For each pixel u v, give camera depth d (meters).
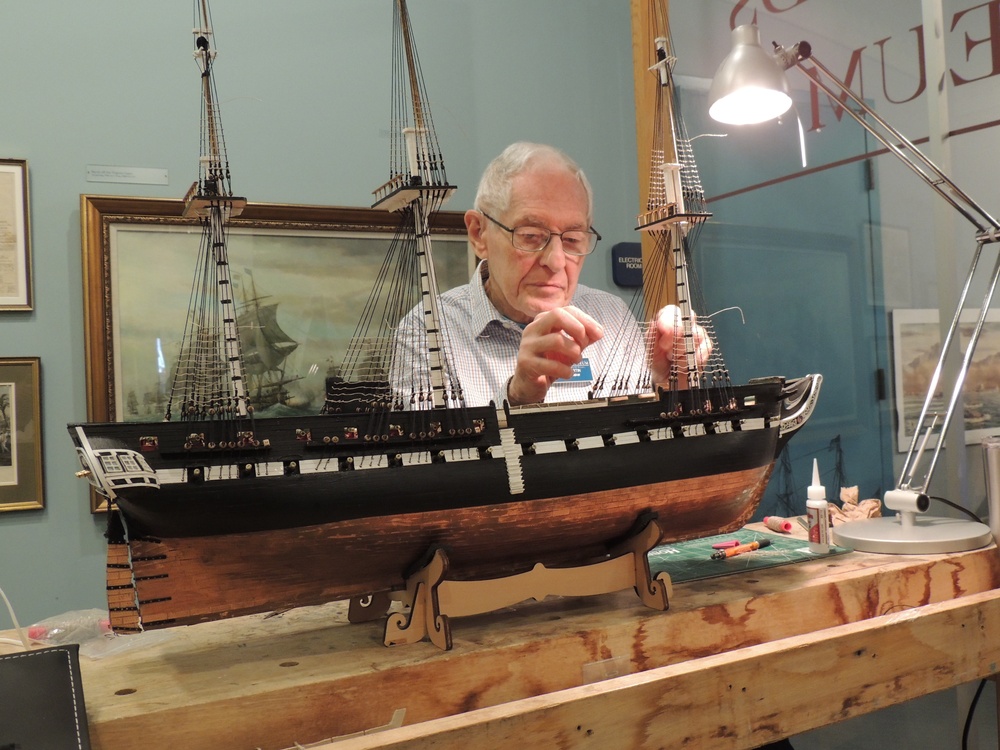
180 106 2.15
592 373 1.75
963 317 1.60
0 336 2.00
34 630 1.09
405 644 0.97
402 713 0.88
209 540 0.91
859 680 1.12
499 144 2.49
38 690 0.77
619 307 1.93
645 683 0.95
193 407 0.94
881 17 1.74
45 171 2.04
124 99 2.11
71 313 2.06
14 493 1.99
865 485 1.85
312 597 1.00
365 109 2.33
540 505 1.06
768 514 2.17
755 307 2.17
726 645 1.09
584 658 0.99
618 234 2.66
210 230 0.97
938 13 1.60
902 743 1.78
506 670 0.94
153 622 0.91
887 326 1.75
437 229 2.38
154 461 0.87
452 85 2.43
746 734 1.02
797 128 1.99
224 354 0.97
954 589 1.31
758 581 1.20
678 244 1.22
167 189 2.14
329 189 2.29
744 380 2.24
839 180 1.88
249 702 0.83
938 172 1.35
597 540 1.15
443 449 1.00
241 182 2.20
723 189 2.26
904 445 1.74
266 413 2.17
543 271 1.50
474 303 1.71
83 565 2.05
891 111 1.72
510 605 1.11
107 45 2.09
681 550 1.42
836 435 1.93
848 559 1.32
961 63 1.57
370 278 2.29
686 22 2.29
